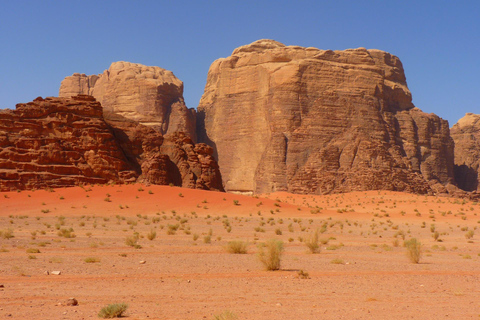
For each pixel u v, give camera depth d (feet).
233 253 85.25
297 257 80.38
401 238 134.41
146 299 43.32
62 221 168.66
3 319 34.30
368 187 496.23
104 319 35.06
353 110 566.77
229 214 229.66
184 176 319.68
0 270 59.93
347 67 588.91
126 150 319.68
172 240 112.57
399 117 595.06
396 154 558.15
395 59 643.86
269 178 538.06
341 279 56.90
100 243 96.84
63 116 301.22
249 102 606.55
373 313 37.96
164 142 334.44
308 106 565.12
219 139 627.05
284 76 569.64
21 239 106.63
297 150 541.34
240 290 48.57
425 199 394.73
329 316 36.65
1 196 252.42
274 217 224.33
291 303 42.09
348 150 536.01
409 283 54.80
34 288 48.08
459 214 261.85
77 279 54.54
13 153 279.90
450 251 99.45
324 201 409.69
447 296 46.75
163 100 634.02
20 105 304.91
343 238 130.31
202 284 52.16
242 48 653.30
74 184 280.92
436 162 595.06
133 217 209.36
